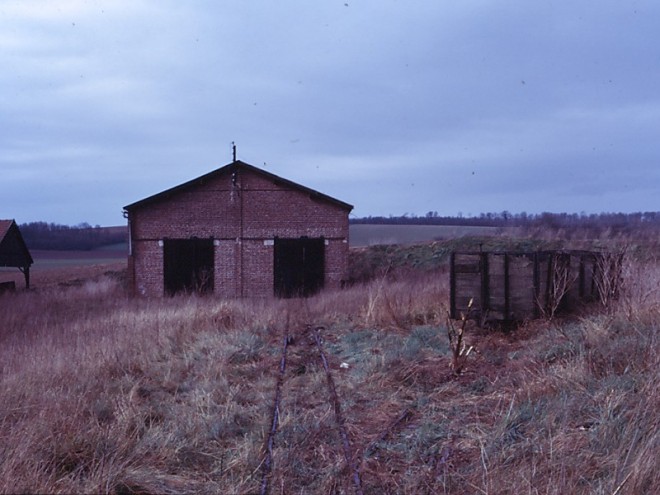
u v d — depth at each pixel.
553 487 5.14
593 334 9.76
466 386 9.24
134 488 5.65
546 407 7.09
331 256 35.34
